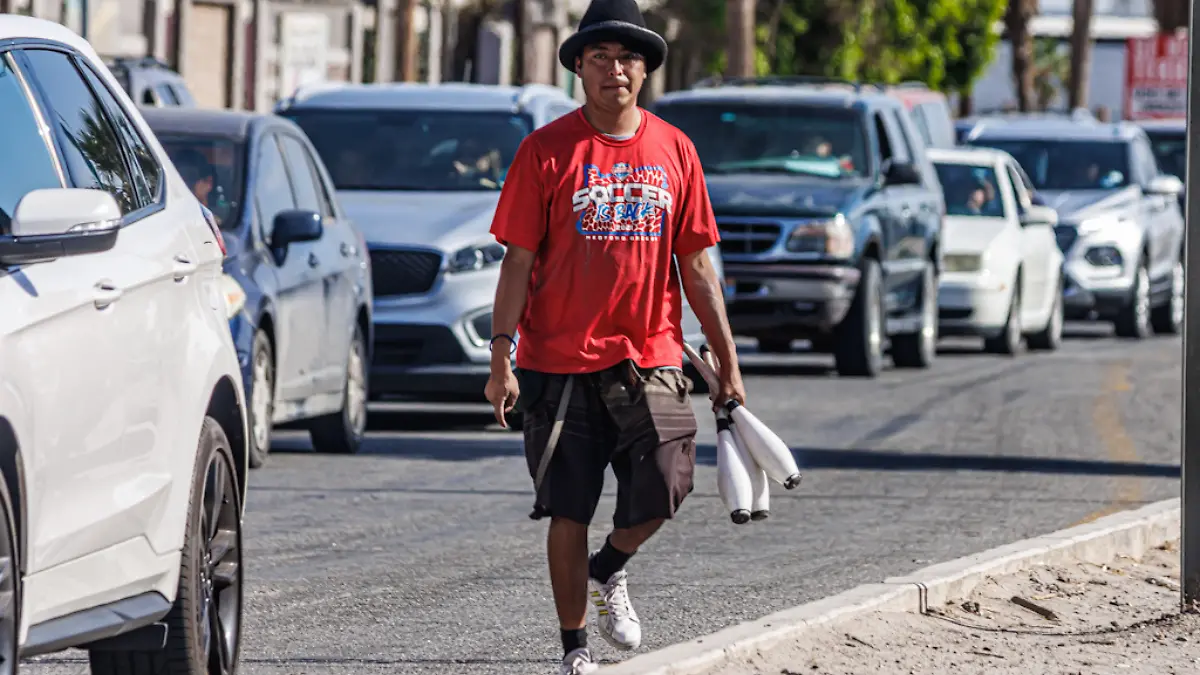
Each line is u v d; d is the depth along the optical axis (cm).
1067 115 8819
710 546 2570
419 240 3766
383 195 3975
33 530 1349
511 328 1634
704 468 3350
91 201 1375
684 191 1659
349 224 3641
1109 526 2552
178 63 7775
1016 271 6122
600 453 1658
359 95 4253
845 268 4988
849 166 5209
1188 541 2109
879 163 5244
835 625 1941
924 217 5534
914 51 10838
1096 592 2261
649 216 1638
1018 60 13962
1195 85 2059
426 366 3744
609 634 1720
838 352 5162
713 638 1803
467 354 3747
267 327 3128
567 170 1628
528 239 1633
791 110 5259
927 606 2103
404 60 7856
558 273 1636
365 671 1853
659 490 1644
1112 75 19525
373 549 2505
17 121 1502
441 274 3753
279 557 2436
